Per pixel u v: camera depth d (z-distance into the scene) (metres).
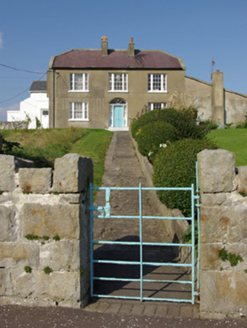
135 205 9.24
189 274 5.37
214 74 33.44
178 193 7.00
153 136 13.52
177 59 34.31
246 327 4.04
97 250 6.55
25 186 4.54
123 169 13.59
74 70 32.62
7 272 4.58
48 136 20.03
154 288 5.03
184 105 21.69
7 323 4.14
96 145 18.81
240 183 4.21
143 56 34.44
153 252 6.46
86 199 4.75
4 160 4.59
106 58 33.91
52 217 4.48
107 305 4.58
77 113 33.06
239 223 4.23
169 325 4.10
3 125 34.72
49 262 4.50
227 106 34.47
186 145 7.62
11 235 4.57
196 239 5.42
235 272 4.25
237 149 16.61
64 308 4.47
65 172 4.43
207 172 4.25
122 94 32.88
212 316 4.26
